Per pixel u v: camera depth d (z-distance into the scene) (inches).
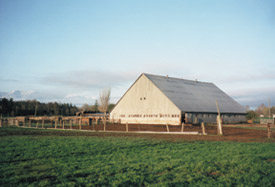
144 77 2199.8
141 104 2181.3
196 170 467.5
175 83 2368.4
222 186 381.1
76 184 385.7
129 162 533.6
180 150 687.1
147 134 1195.9
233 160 550.6
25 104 5324.8
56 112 5167.3
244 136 1132.5
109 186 379.6
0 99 4594.0
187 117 1930.4
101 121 2409.0
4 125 2171.5
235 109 2487.7
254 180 411.2
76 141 866.8
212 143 839.7
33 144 781.3
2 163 515.2
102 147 727.1
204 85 2728.8
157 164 514.0
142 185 387.5
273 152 657.0
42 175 429.4
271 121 2293.3
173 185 385.7
